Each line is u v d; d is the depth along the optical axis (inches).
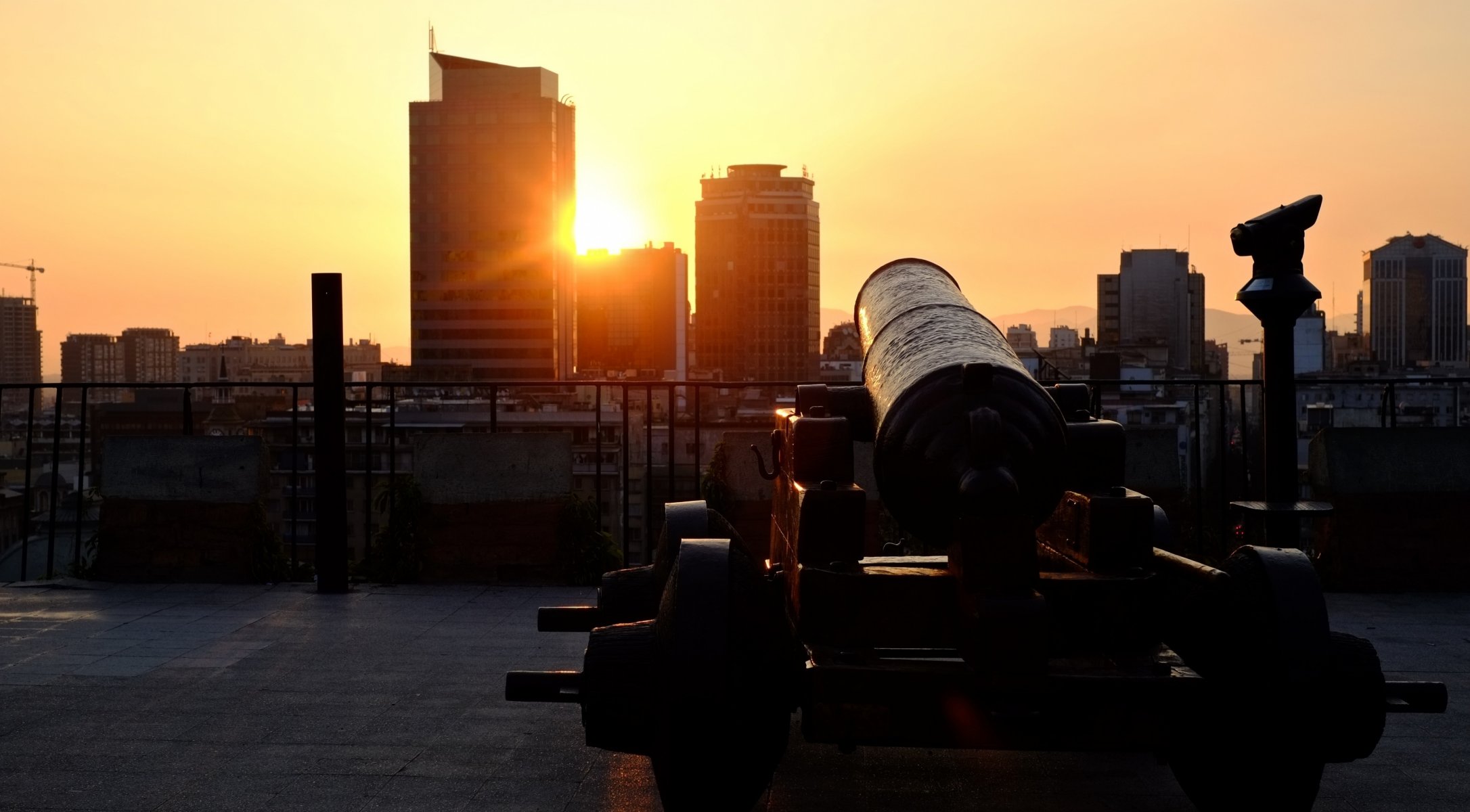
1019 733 122.2
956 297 172.6
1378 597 278.5
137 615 257.6
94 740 170.9
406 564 292.4
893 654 136.6
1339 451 284.5
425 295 6530.5
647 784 153.2
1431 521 284.0
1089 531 139.7
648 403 299.7
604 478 1267.2
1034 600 119.9
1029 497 129.2
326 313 284.4
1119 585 134.3
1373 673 119.9
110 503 295.1
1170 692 123.5
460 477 293.0
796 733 177.5
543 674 128.1
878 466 134.6
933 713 121.7
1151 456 305.4
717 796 120.3
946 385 132.0
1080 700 123.4
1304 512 163.8
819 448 143.6
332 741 170.4
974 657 120.3
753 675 118.3
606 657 124.9
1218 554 303.7
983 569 122.1
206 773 156.8
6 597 276.7
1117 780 157.2
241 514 293.9
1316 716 119.3
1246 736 123.3
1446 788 152.4
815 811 144.8
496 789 151.0
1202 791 132.4
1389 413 323.0
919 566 161.6
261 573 294.5
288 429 2055.9
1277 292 164.2
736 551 125.6
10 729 176.2
